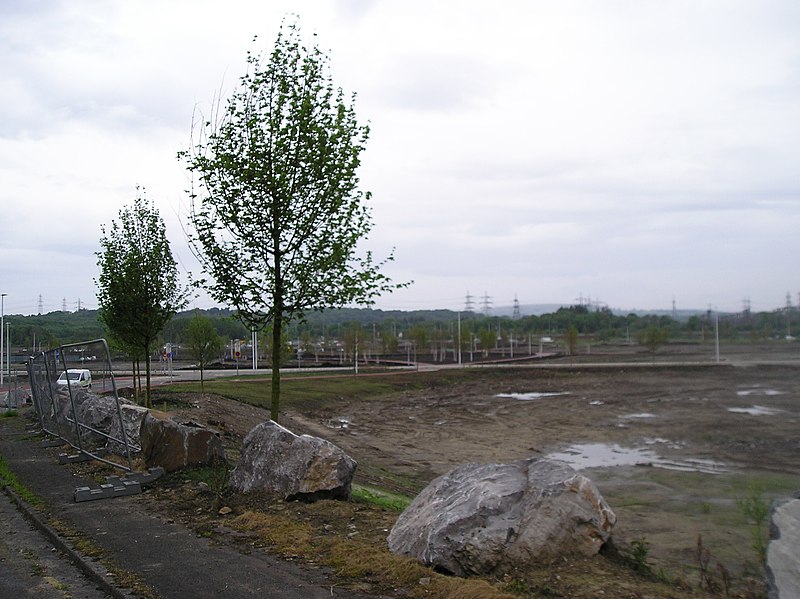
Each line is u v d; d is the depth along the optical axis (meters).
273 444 9.64
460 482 7.17
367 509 8.88
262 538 7.52
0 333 48.94
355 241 11.54
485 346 96.94
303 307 11.75
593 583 5.79
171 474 11.01
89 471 12.35
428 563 6.21
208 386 38.41
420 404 43.31
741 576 7.42
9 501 10.19
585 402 41.22
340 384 49.66
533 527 6.32
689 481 17.69
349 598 5.64
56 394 16.11
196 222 11.55
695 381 51.31
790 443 24.00
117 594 5.95
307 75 11.50
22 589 6.30
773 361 57.25
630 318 146.62
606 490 16.86
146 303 20.61
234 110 11.49
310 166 11.21
